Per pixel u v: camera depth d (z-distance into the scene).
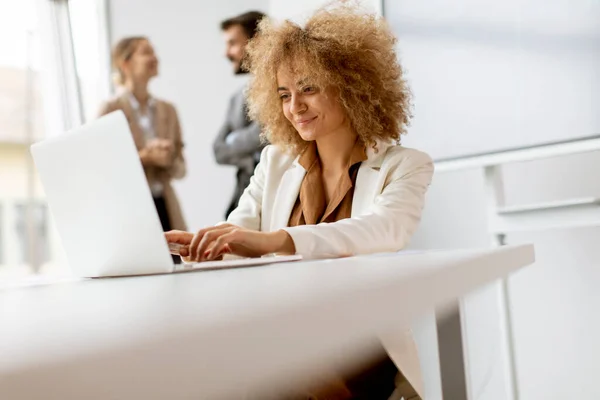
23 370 0.15
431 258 0.60
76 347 0.18
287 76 1.26
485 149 2.04
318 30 1.26
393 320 0.35
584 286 1.95
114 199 0.81
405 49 2.28
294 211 1.32
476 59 2.06
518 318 2.10
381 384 0.85
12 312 0.33
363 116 1.25
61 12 3.03
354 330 0.30
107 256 0.85
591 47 1.77
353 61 1.24
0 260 2.96
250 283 0.43
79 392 0.15
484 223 2.22
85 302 0.38
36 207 3.03
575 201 1.73
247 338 0.22
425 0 2.21
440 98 2.17
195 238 0.92
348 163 1.27
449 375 0.68
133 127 2.83
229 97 3.04
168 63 3.03
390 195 1.17
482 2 2.04
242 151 2.69
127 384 0.16
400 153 1.26
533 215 1.85
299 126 1.27
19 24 2.95
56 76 3.03
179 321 0.23
